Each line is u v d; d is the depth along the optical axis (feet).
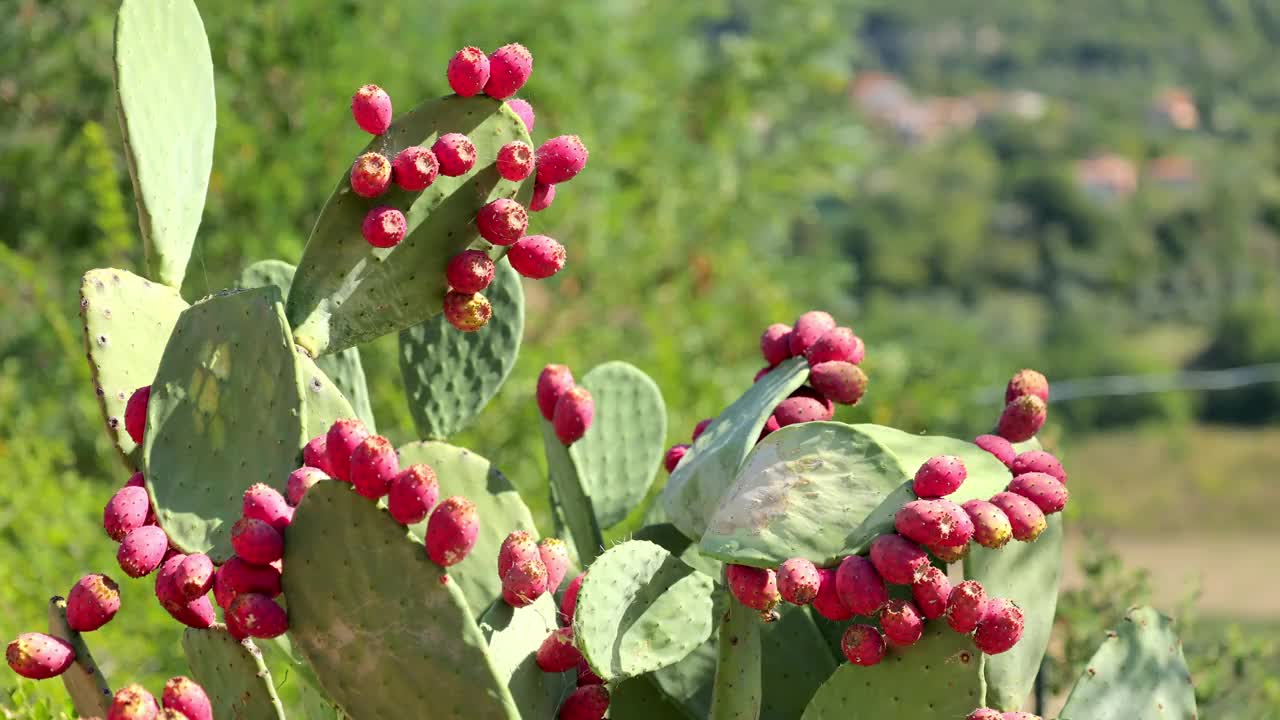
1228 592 49.78
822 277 36.83
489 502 8.51
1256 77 247.70
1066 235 186.70
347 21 24.70
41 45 24.47
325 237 7.91
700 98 36.11
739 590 7.49
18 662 7.14
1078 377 141.90
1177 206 189.98
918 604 7.04
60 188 23.34
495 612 7.84
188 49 8.66
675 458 9.15
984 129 220.43
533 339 24.61
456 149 7.77
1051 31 261.65
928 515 6.81
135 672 12.73
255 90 23.94
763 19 36.65
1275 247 185.47
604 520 9.88
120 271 8.02
